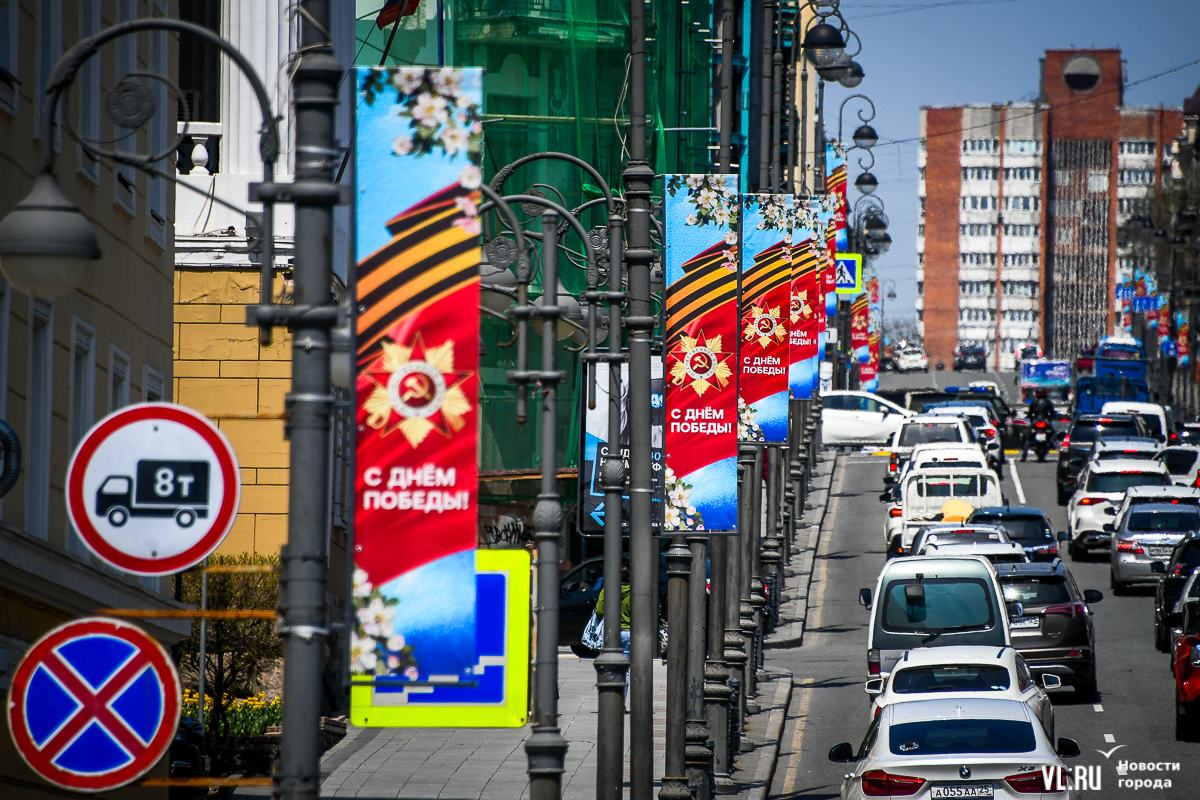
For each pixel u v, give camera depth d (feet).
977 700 188.03
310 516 96.12
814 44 354.33
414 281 106.42
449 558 105.19
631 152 167.94
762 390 255.50
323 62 97.71
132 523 106.52
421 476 105.40
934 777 175.42
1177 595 371.35
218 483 107.14
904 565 294.05
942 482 532.73
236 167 314.76
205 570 121.90
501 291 152.87
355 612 104.73
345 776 242.78
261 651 266.57
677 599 185.26
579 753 265.75
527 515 409.08
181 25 98.89
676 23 480.23
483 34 414.21
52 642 105.91
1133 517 469.16
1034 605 311.68
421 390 105.81
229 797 230.48
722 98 245.24
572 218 160.15
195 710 257.14
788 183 582.35
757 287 255.91
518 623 131.13
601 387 256.52
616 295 165.17
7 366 171.22
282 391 306.76
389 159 107.14
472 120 107.45
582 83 416.46
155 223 237.25
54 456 188.44
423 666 104.73
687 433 186.09
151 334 234.79
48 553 173.78
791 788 256.32
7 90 169.99
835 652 408.46
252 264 307.37
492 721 129.70
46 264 100.53
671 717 184.14
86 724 105.81
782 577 476.54
